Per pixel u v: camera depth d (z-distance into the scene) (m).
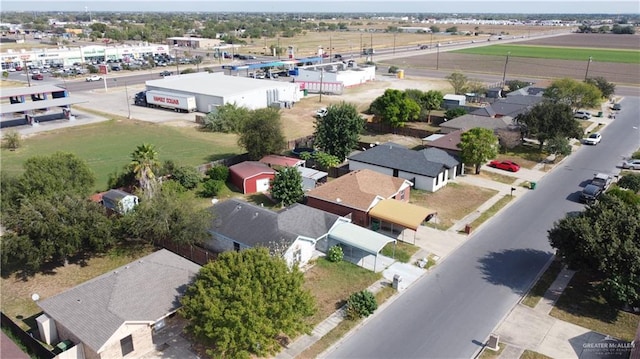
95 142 75.00
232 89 97.75
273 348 27.61
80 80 132.88
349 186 47.78
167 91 100.12
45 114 93.00
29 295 34.84
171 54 190.00
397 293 34.97
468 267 38.62
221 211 41.88
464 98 96.69
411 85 126.94
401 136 78.75
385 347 29.22
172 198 41.22
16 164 63.56
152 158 47.75
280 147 61.47
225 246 39.62
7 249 34.69
